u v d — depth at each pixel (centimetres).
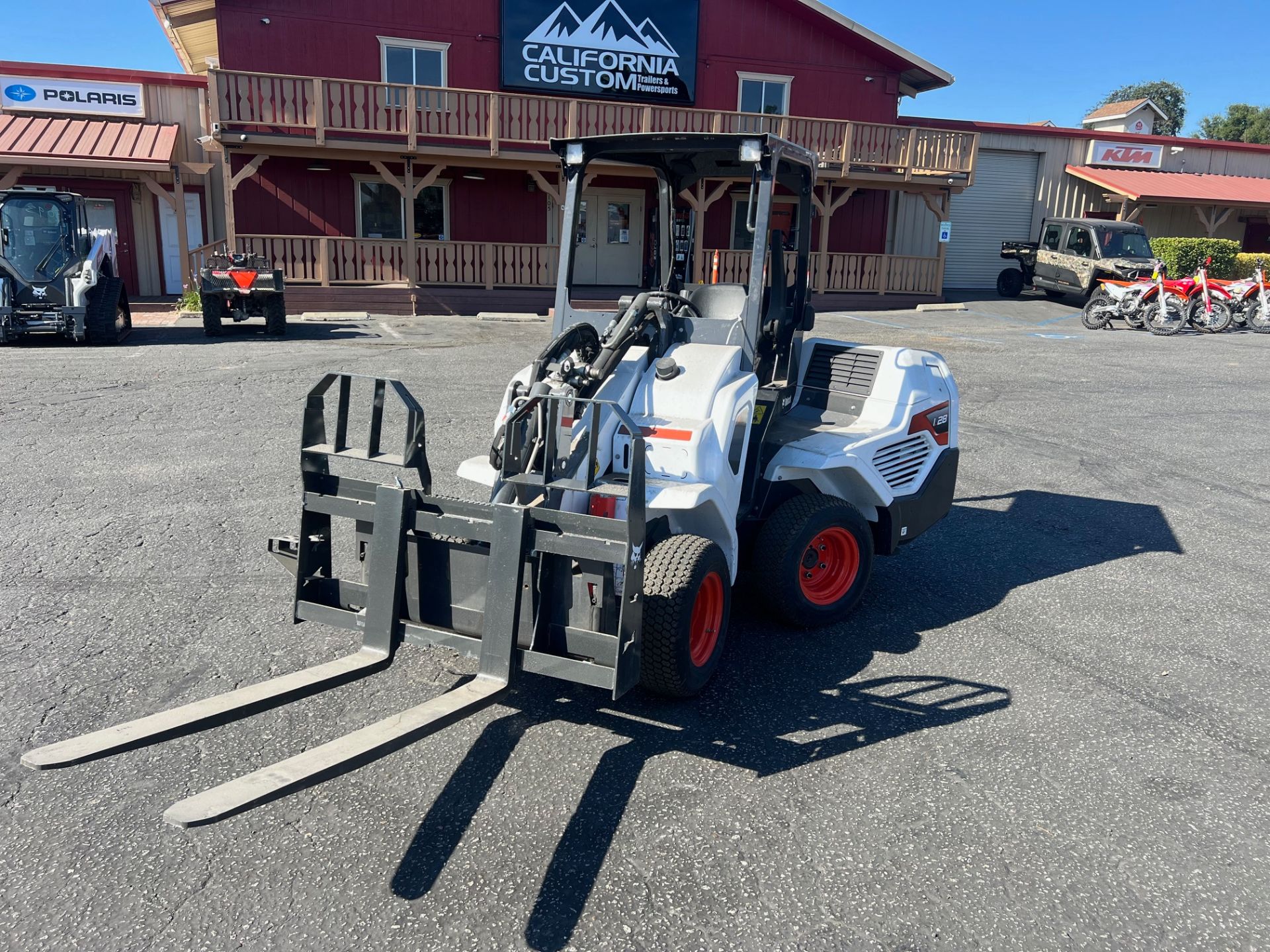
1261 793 345
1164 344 1653
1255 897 289
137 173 1977
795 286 526
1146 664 453
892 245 2577
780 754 362
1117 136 2722
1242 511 717
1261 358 1483
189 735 340
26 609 473
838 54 2306
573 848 302
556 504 370
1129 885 292
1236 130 6084
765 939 265
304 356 1281
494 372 1196
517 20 2059
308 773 258
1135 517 697
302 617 376
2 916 267
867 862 299
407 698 394
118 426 855
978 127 2591
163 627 456
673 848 304
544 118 1959
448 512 349
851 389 529
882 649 462
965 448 903
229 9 1903
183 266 1969
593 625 344
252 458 761
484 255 1994
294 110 1808
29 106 1967
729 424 396
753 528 475
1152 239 2534
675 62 2180
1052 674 439
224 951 256
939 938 267
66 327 1334
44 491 663
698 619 394
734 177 482
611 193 2188
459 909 274
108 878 284
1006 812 329
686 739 370
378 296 1912
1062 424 1012
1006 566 591
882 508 508
